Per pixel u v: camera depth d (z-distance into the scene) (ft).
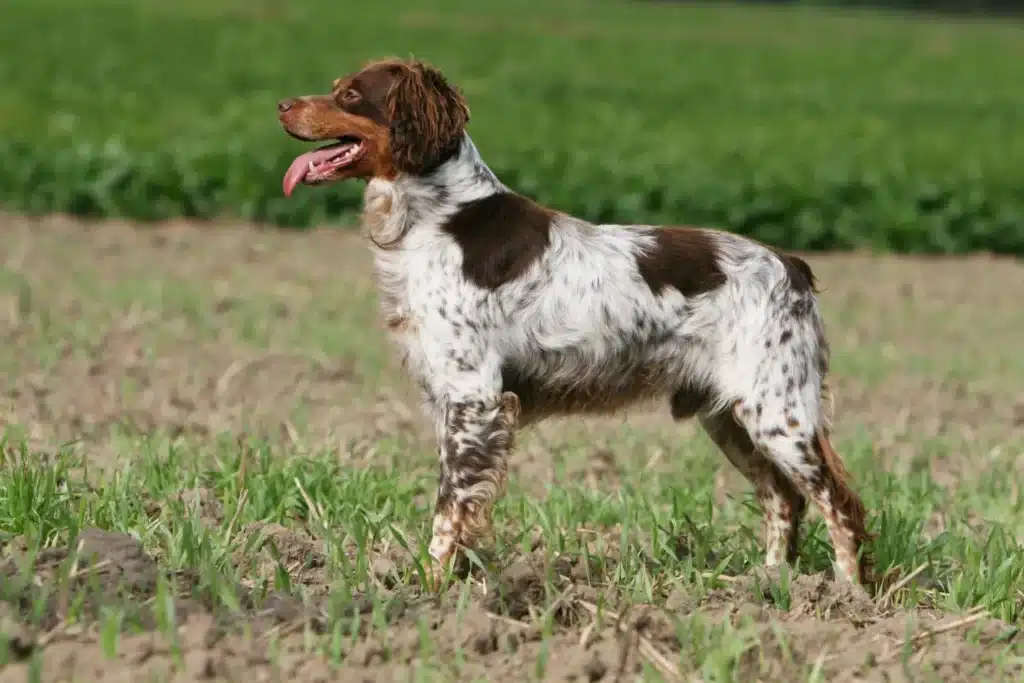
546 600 25.13
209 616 22.52
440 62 175.83
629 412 29.19
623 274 27.89
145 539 26.94
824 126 132.16
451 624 23.85
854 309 69.56
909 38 275.59
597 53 202.49
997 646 24.94
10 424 36.47
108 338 52.80
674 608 25.61
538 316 27.53
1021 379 55.62
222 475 32.42
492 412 27.20
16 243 72.74
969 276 80.28
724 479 38.91
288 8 247.09
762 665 23.02
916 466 41.45
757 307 28.22
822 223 86.17
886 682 22.89
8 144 87.66
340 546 26.30
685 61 198.29
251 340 54.44
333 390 47.85
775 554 30.01
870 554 28.19
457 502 26.96
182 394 45.37
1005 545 30.12
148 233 79.36
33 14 196.85
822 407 28.81
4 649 20.92
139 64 150.92
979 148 118.32
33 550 24.14
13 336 51.52
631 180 88.63
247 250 76.13
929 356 59.31
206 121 112.06
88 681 20.62
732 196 86.43
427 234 27.68
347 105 27.63
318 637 22.65
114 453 35.53
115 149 87.20
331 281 68.85
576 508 32.30
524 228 27.81
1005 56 233.76
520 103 138.62
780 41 247.91
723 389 28.37
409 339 27.89
